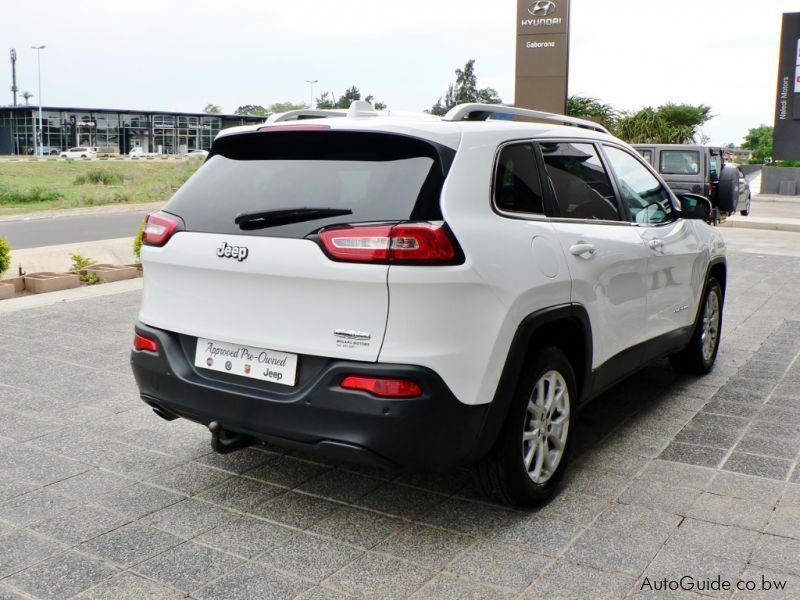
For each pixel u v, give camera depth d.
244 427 3.24
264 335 3.20
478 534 3.30
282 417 3.13
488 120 3.66
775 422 4.71
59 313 7.68
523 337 3.28
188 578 2.96
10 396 5.13
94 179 48.62
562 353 3.65
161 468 4.01
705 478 3.88
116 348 6.36
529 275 3.32
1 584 2.91
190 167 65.06
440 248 2.94
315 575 2.98
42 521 3.42
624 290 4.17
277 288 3.14
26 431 4.52
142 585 2.91
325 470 3.99
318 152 3.32
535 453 3.56
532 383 3.42
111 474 3.93
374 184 3.10
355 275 2.95
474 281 3.03
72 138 88.56
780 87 34.47
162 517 3.46
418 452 3.01
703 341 5.66
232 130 3.56
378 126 3.19
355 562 3.08
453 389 3.02
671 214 5.02
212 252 3.29
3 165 60.97
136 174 54.88
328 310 3.04
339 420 3.01
